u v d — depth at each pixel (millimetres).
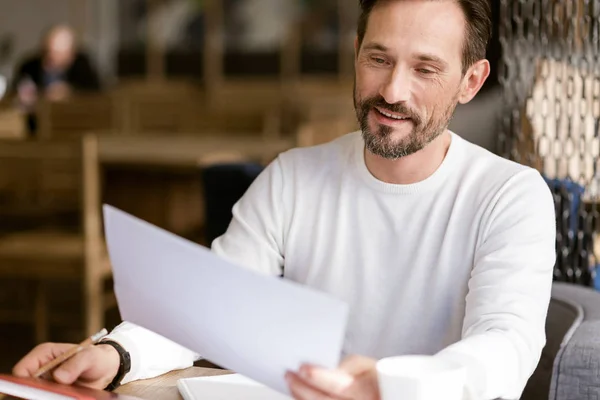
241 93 6977
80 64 7805
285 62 9742
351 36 9547
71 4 10047
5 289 4887
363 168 1641
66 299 5090
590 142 2184
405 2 1419
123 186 4715
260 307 1113
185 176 4688
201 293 1176
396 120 1455
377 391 1142
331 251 1661
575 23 2162
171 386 1432
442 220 1594
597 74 2176
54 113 5852
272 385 1180
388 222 1624
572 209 2154
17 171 3764
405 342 1602
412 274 1599
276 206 1720
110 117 5766
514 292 1447
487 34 1512
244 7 9859
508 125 2262
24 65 7664
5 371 3951
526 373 1342
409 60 1425
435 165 1601
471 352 1272
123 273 1272
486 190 1573
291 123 5801
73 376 1351
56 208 3781
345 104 5855
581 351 1569
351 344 1641
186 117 5648
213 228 2807
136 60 10141
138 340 1453
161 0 10039
